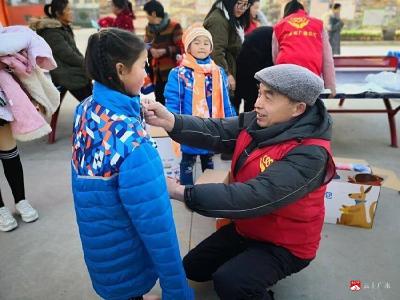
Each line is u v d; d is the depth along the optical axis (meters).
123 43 1.03
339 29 6.99
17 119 2.02
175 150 2.58
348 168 2.44
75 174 1.17
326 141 1.41
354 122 4.46
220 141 1.68
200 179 2.15
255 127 1.54
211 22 3.03
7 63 1.95
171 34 3.79
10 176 2.30
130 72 1.06
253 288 1.43
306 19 2.81
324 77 2.92
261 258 1.51
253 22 4.02
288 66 1.39
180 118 1.60
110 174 1.08
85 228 1.19
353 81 3.85
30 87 2.10
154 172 1.10
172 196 1.35
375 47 8.80
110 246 1.20
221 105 2.52
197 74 2.45
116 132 1.05
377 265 1.99
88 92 3.77
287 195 1.34
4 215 2.27
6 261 2.01
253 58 3.09
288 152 1.39
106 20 4.98
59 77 3.58
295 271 1.60
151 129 2.77
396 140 3.70
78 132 1.15
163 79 3.91
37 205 2.59
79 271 1.94
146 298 1.56
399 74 3.71
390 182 2.35
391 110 3.66
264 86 1.39
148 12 3.77
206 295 1.78
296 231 1.51
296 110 1.39
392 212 2.50
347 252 2.09
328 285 1.84
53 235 2.24
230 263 1.50
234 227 1.79
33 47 2.02
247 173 1.52
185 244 2.16
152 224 1.12
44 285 1.84
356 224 2.32
